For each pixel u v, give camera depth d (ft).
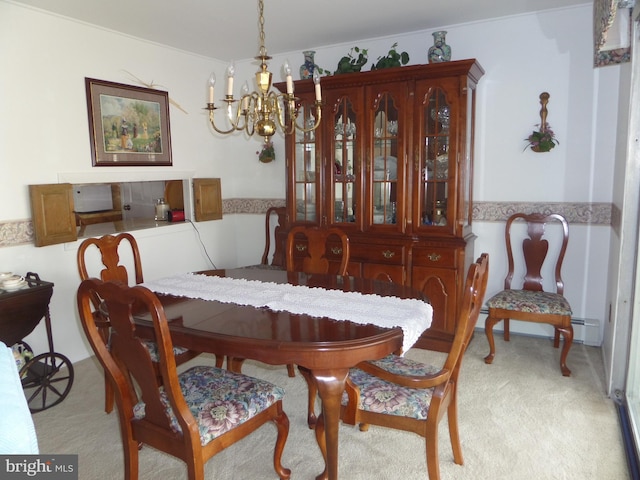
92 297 7.48
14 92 9.10
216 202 13.96
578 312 10.84
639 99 7.38
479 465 6.39
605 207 10.30
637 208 7.55
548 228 10.87
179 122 12.92
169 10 9.68
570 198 10.61
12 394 3.91
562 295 10.15
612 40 7.91
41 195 9.29
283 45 12.66
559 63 10.34
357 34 11.76
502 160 11.14
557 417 7.57
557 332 10.48
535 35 10.47
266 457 6.78
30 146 9.41
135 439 5.41
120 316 4.72
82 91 10.34
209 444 5.06
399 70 10.15
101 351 5.10
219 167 14.43
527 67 10.64
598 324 10.55
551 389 8.54
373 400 5.59
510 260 10.79
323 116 11.26
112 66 10.99
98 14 9.83
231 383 5.81
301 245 11.97
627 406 7.48
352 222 11.34
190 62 13.16
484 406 7.96
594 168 10.32
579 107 10.29
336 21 10.68
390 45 11.97
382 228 10.89
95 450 6.98
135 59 11.55
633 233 7.63
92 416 8.01
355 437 7.18
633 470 6.02
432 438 5.40
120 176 11.28
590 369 9.35
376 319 5.72
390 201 10.87
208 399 5.44
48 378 8.24
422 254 10.46
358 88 10.80
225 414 5.24
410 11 10.12
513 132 10.95
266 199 14.65
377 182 10.94
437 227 10.32
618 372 8.04
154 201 14.52
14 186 9.17
